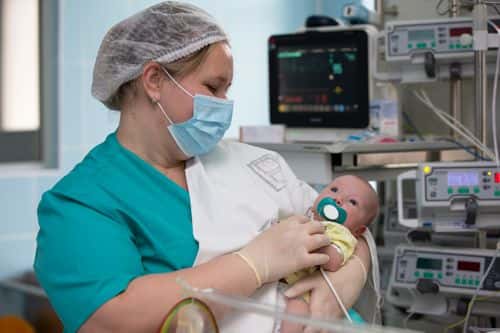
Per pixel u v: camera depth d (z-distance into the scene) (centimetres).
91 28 315
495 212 196
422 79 243
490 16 218
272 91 277
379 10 282
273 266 139
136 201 150
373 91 260
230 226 153
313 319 103
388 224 253
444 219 200
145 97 155
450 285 199
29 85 316
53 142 315
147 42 151
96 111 319
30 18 314
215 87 156
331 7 354
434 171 195
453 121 249
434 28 229
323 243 147
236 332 140
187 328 114
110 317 131
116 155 157
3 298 298
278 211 164
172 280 132
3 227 297
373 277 170
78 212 142
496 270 194
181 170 164
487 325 211
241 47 357
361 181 172
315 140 265
